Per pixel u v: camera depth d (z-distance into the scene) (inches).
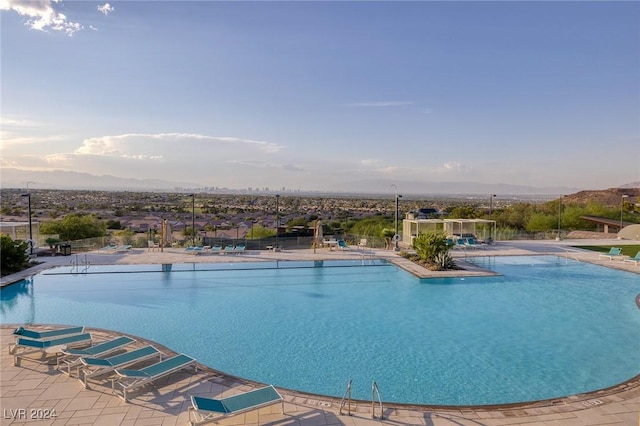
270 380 338.3
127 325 466.0
